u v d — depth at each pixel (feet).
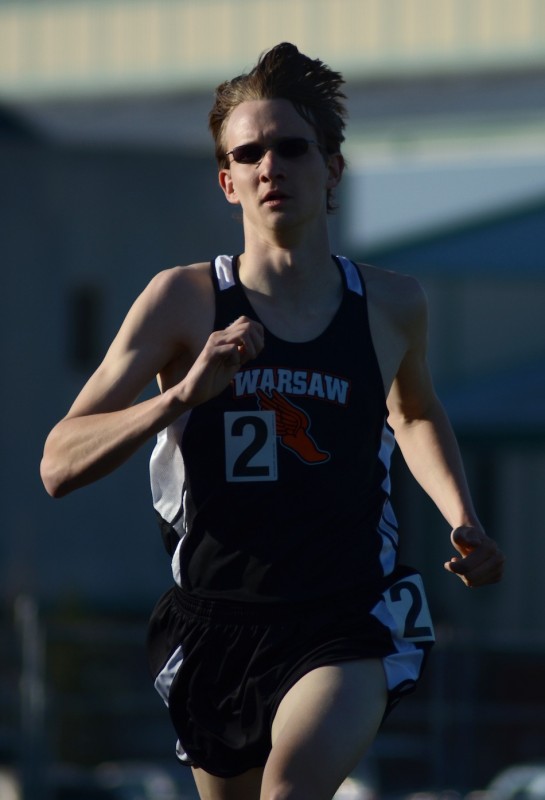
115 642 99.71
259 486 37.70
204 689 39.29
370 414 38.47
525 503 252.83
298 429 37.78
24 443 206.59
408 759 96.02
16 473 206.18
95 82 284.61
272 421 37.73
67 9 287.89
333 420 37.93
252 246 39.19
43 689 97.96
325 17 278.46
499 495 254.68
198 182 209.36
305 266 38.86
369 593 38.42
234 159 38.52
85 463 35.91
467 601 245.45
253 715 38.50
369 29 276.00
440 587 245.65
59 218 206.39
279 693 37.65
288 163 38.09
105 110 230.89
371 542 38.68
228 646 38.47
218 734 39.24
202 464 38.06
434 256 124.06
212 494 38.04
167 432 38.58
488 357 246.47
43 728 97.76
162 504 39.34
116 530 207.62
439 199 160.66
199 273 39.14
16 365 205.87
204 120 223.30
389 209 167.22
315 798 34.63
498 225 126.93
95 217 207.41
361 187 168.25
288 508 37.81
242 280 38.99
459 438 127.85
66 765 97.86
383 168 169.48
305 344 38.22
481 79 244.42
